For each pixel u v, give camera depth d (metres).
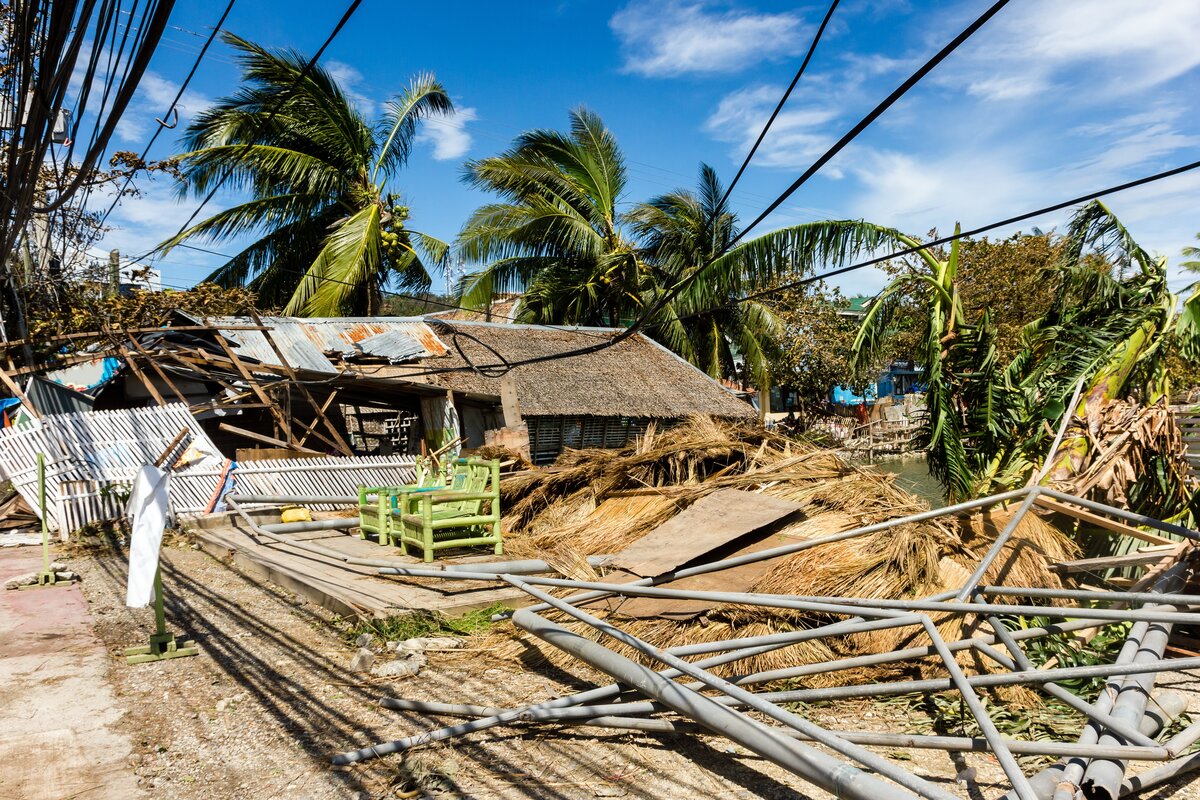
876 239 9.51
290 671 5.83
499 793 3.99
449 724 4.83
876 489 7.56
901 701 5.13
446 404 16.42
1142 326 9.16
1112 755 3.54
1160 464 7.63
